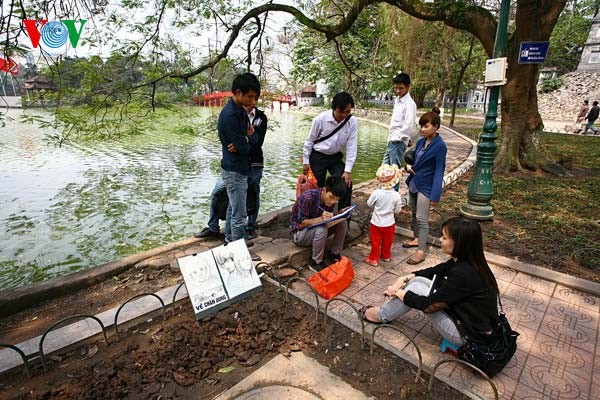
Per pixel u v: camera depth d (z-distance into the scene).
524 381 2.08
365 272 3.40
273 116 28.45
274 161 10.83
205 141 14.73
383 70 8.45
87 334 2.33
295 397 1.93
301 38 7.63
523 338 2.45
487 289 2.06
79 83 4.75
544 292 3.04
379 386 2.02
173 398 1.92
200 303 2.60
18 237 5.17
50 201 6.82
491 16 7.33
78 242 5.00
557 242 4.02
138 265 3.45
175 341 2.31
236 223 3.53
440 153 3.35
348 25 6.24
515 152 7.86
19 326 2.55
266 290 3.01
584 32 29.00
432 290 2.27
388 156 4.89
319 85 38.00
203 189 7.66
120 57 4.88
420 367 2.03
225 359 2.23
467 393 1.93
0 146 12.80
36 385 1.99
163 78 5.38
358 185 6.95
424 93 27.22
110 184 8.02
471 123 21.42
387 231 3.47
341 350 2.31
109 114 5.21
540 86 28.94
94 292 3.02
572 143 12.62
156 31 5.24
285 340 2.40
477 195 4.79
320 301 2.88
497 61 4.33
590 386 2.04
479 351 2.04
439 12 7.19
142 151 12.37
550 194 6.05
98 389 1.94
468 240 2.06
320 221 3.30
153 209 6.38
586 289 3.02
